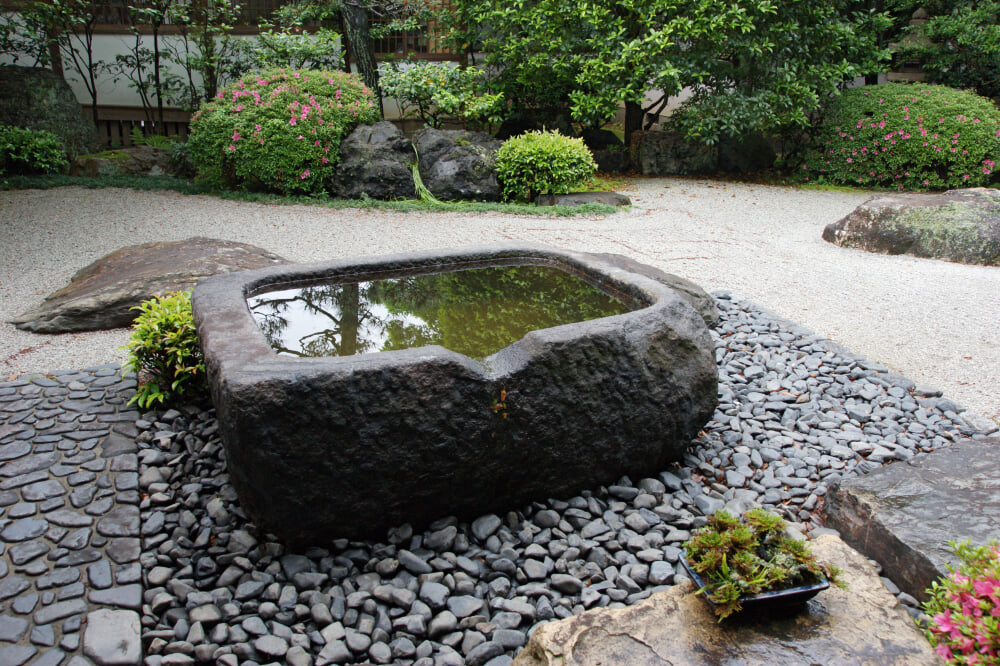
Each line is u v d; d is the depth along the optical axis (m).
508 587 2.20
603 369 2.49
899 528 2.29
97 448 2.83
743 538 1.66
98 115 11.73
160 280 4.32
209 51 10.70
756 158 11.45
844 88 11.44
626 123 11.56
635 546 2.38
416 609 2.06
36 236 6.26
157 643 1.91
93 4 10.53
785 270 5.84
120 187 8.69
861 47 10.59
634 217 7.81
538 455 2.46
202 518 2.46
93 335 4.08
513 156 8.28
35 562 2.17
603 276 3.29
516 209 7.86
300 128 8.05
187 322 3.21
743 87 10.32
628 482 2.72
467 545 2.35
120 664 1.81
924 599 2.13
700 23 9.25
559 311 3.13
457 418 2.25
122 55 10.84
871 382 3.74
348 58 11.13
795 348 4.19
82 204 7.56
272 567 2.21
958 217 6.26
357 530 2.29
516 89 10.78
